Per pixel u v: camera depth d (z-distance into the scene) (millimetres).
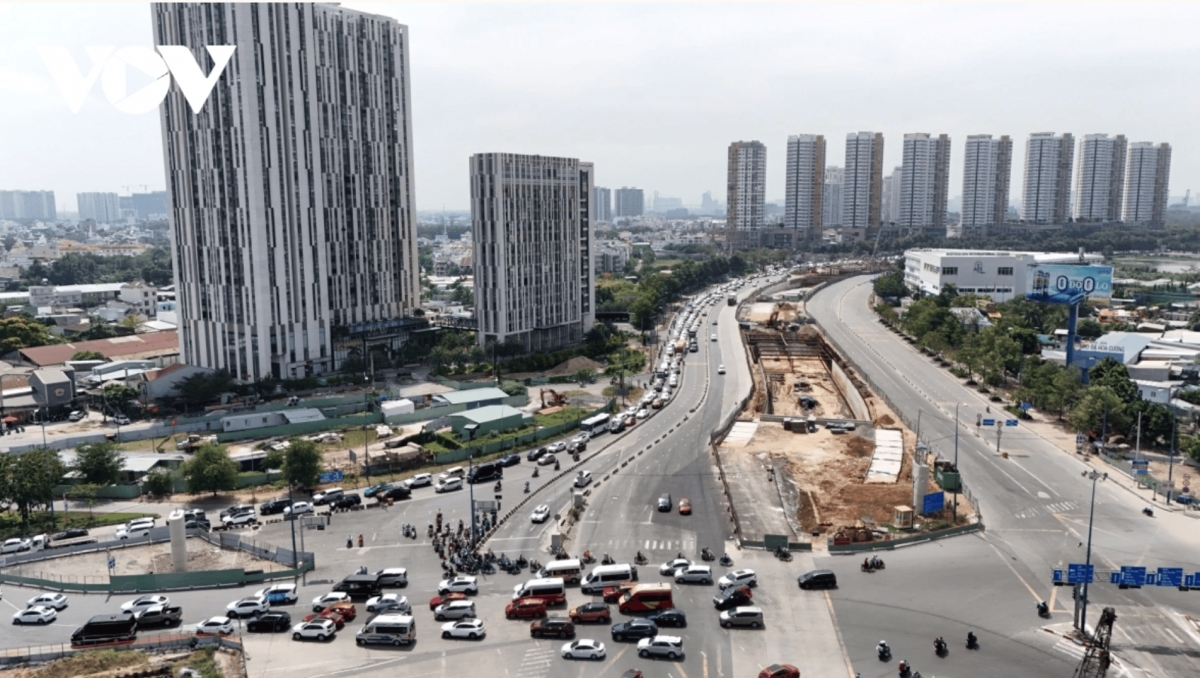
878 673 85312
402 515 141250
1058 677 84625
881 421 195000
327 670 86312
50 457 150625
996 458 163500
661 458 168500
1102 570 109750
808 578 105375
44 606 103812
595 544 122500
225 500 155375
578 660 88250
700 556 117062
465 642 92625
